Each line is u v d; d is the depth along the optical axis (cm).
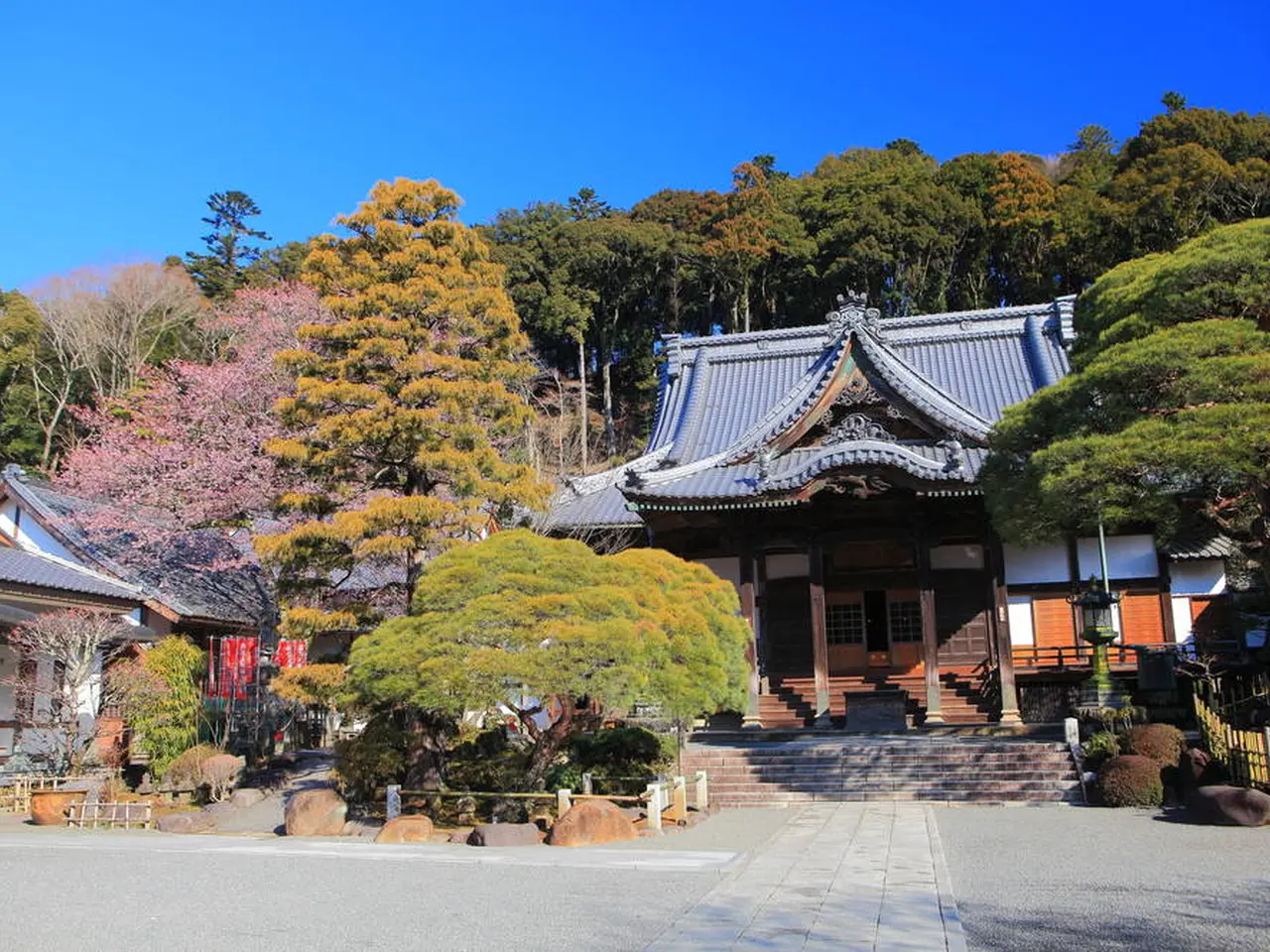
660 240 7419
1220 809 1756
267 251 7819
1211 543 3100
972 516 3106
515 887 1311
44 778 2453
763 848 1678
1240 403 1839
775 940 1011
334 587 2358
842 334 3300
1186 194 6294
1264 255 1911
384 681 1775
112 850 1719
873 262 6881
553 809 2044
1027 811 2097
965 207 6862
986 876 1378
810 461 3012
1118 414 2020
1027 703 3098
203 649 3272
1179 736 2188
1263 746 1850
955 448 2958
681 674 1873
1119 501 2002
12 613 2644
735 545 3209
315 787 2586
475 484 2188
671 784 2056
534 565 1889
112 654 2883
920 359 4053
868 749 2534
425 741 2177
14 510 3228
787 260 7381
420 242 2281
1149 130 7194
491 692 1731
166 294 6150
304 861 1554
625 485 3116
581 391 7050
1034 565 3244
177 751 2747
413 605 1947
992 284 7331
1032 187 6875
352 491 2278
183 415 3288
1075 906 1151
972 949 966
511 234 7806
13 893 1275
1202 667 2758
